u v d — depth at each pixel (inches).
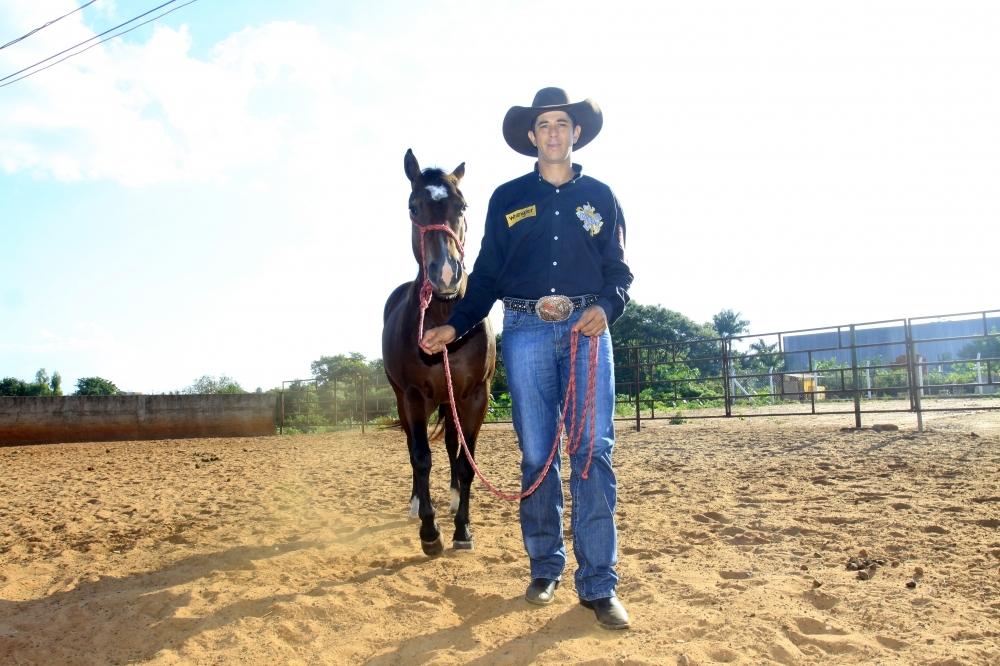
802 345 2021.4
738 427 438.0
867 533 140.9
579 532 96.7
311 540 160.1
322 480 285.3
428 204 132.7
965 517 149.8
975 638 85.2
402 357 146.5
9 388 1443.2
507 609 102.3
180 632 99.7
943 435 311.7
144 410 671.8
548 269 100.6
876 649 82.9
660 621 94.9
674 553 134.3
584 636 90.6
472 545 146.6
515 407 103.2
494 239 106.7
